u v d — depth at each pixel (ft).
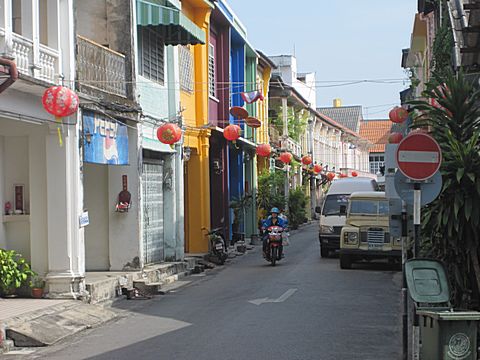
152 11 63.46
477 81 46.21
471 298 36.11
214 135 94.48
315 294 55.06
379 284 61.11
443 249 36.35
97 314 46.44
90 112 52.85
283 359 33.58
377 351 35.32
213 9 89.20
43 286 49.78
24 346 38.65
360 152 274.36
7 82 39.17
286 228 81.92
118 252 61.57
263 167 134.10
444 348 28.81
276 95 147.84
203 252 86.33
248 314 46.29
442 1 64.13
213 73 94.79
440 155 33.81
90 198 62.34
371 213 74.28
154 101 69.05
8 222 51.70
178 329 41.96
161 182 72.54
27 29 45.78
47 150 50.24
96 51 55.21
